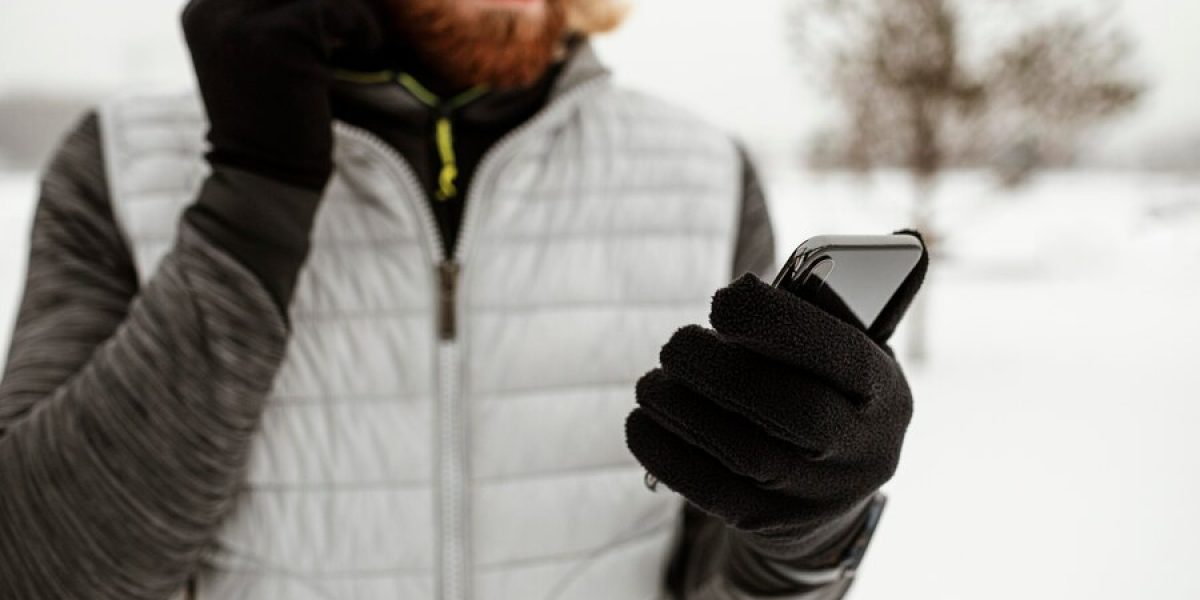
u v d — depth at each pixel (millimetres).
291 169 620
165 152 766
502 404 760
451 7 708
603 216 801
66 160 789
